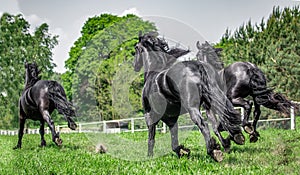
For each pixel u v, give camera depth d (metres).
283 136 10.98
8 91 30.31
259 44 20.62
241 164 6.59
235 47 22.05
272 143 9.52
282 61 18.62
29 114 11.25
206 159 7.15
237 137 6.61
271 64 18.91
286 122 16.27
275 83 18.39
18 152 10.68
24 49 31.48
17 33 31.47
